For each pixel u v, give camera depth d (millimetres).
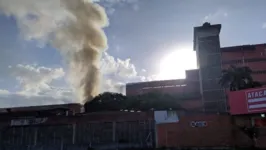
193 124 41188
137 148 44000
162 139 42312
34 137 49812
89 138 47188
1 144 50875
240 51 68875
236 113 38531
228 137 39031
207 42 69000
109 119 47375
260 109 35906
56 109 57844
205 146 39625
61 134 48656
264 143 36938
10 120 52250
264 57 67562
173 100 63281
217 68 66812
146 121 45781
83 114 49594
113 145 45469
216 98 64688
